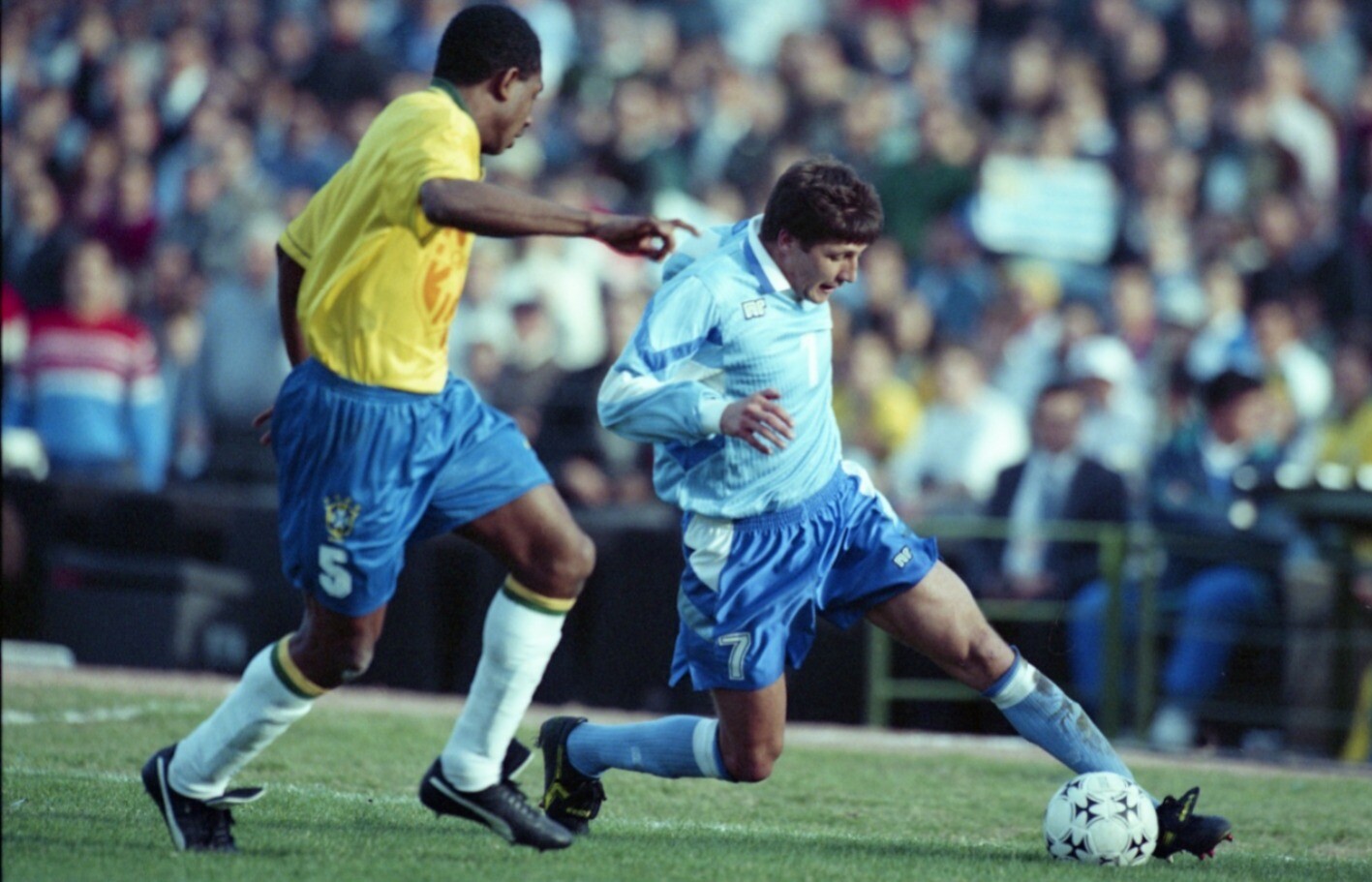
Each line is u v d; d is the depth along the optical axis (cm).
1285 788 2591
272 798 2094
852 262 1812
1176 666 3469
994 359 4375
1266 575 3441
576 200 4788
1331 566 3400
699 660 1864
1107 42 5734
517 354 4288
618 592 3450
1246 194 5197
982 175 4862
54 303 4550
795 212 1789
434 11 5897
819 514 1858
